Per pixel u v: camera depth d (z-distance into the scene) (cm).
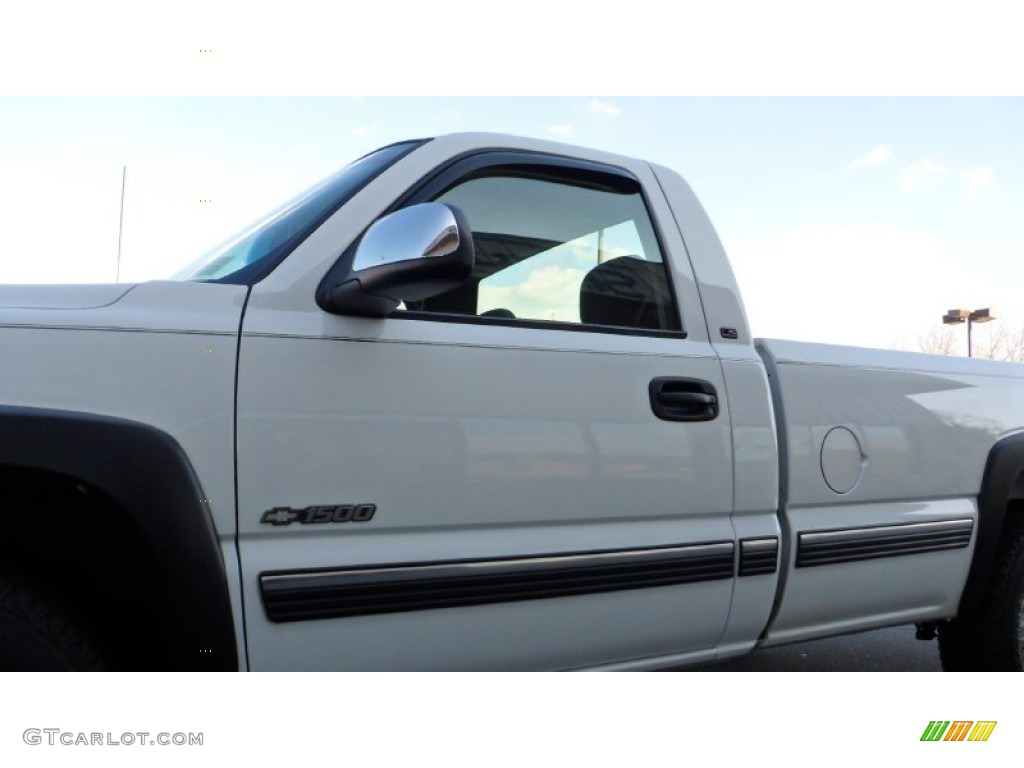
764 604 265
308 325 202
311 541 196
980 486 321
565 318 253
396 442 205
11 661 177
